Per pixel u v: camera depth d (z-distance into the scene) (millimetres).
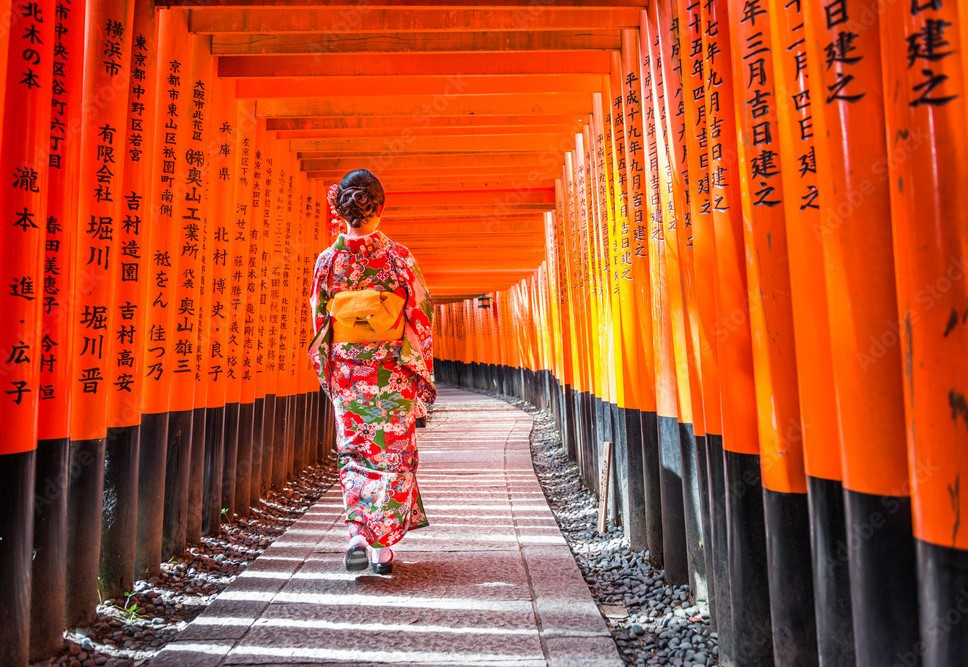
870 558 1324
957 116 1170
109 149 2588
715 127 2014
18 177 1929
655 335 2953
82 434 2496
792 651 1668
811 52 1447
